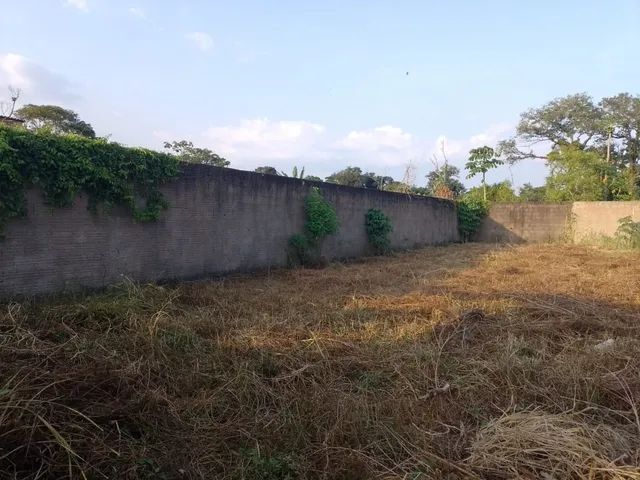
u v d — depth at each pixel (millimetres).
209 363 4570
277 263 12000
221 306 6977
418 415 3730
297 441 3307
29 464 2617
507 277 10602
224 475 2959
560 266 12625
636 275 10766
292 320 6316
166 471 2865
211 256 10031
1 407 2775
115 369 3744
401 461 3141
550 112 34312
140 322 5297
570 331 6039
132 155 8133
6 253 6508
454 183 32344
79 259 7453
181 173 9203
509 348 5082
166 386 4031
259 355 4871
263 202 11461
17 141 6488
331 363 4773
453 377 4477
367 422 3539
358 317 6551
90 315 5398
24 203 6613
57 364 3660
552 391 4090
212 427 3477
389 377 4523
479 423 3639
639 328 6199
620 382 4191
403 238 18906
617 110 32188
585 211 22547
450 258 15133
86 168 7316
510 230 24109
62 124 22781
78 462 2664
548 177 26594
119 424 3215
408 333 5848
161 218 8836
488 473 2955
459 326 6027
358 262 14219
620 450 3141
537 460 3004
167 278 9031
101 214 7746
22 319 4922
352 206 15406
